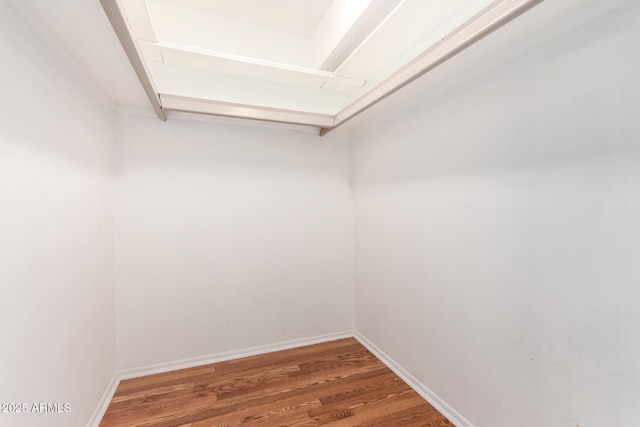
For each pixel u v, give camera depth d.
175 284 2.18
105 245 1.81
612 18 0.98
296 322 2.59
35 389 1.08
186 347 2.23
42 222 1.14
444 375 1.73
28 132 1.06
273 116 2.12
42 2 0.95
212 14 2.08
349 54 2.01
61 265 1.28
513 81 1.31
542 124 1.20
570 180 1.11
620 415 0.99
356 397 1.88
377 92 1.77
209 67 1.99
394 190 2.18
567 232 1.12
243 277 2.39
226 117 2.23
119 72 1.50
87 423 1.53
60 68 1.27
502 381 1.39
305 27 2.25
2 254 0.92
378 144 2.38
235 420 1.67
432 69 1.42
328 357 2.38
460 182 1.61
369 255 2.54
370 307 2.53
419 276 1.93
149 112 2.08
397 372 2.14
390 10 1.56
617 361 0.99
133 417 1.69
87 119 1.55
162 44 1.62
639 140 0.93
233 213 2.34
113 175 1.97
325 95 2.47
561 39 1.13
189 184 2.20
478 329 1.51
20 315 1.00
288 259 2.55
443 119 1.72
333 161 2.70
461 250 1.61
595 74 1.03
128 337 2.07
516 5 0.97
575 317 1.10
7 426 0.93
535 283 1.24
